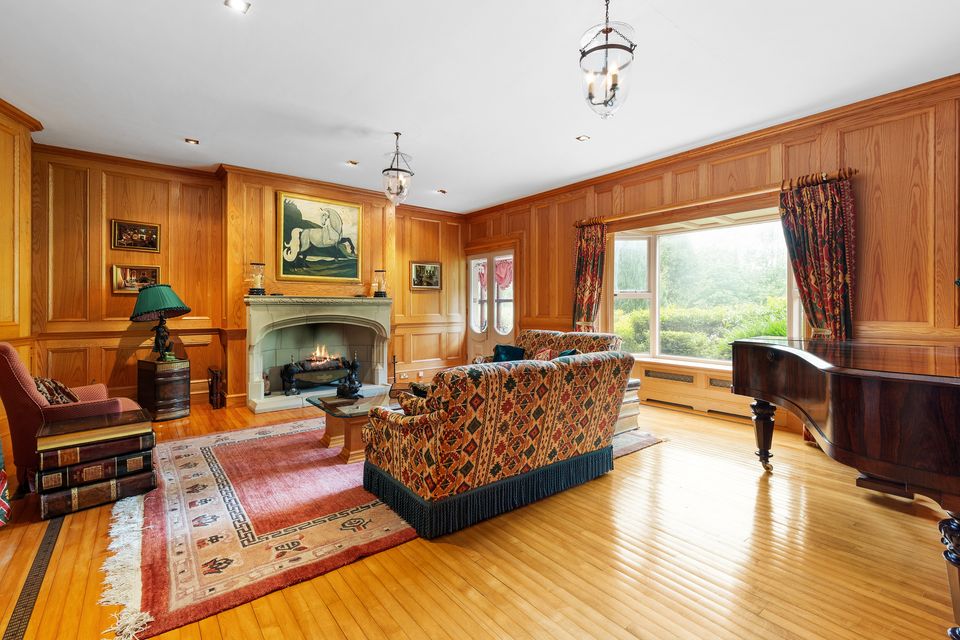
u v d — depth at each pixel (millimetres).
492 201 6629
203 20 2410
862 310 3396
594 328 5262
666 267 5508
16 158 3564
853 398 1518
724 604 1706
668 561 2002
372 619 1623
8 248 3502
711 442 3752
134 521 2342
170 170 4930
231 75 2996
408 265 6852
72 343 4453
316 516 2414
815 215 3518
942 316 3031
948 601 1724
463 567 1954
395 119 3699
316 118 3674
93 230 4527
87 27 2467
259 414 4645
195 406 4977
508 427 2293
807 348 2389
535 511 2494
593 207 5426
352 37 2562
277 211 5266
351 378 3711
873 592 1780
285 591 1785
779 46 2633
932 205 3078
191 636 1531
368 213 6086
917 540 2182
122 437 2600
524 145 4270
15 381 2555
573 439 2695
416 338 6957
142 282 4777
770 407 3064
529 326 6289
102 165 4570
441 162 4801
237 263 5000
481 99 3334
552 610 1673
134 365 4770
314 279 5559
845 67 2869
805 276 3607
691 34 2516
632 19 2379
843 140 3482
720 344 5066
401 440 2348
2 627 1550
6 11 2316
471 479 2244
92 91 3221
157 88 3178
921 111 3125
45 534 2199
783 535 2232
